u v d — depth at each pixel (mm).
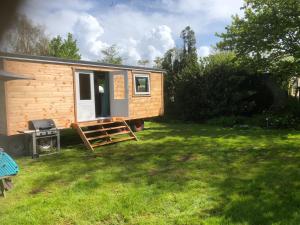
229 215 4059
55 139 9148
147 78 13477
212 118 15773
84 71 10508
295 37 13664
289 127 12898
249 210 4215
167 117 17516
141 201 4645
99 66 10945
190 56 18719
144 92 13273
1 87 8125
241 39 14172
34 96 8742
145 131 13000
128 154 8328
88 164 7297
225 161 7242
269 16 13328
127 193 5027
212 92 15688
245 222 3834
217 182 5574
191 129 13445
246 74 15758
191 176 6008
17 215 4180
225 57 16719
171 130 13234
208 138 10750
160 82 14500
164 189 5211
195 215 4105
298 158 7355
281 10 13125
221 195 4863
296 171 6191
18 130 8344
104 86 12117
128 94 11789
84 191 5215
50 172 6617
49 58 9016
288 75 14609
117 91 12164
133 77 12625
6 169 5145
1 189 5176
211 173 6207
